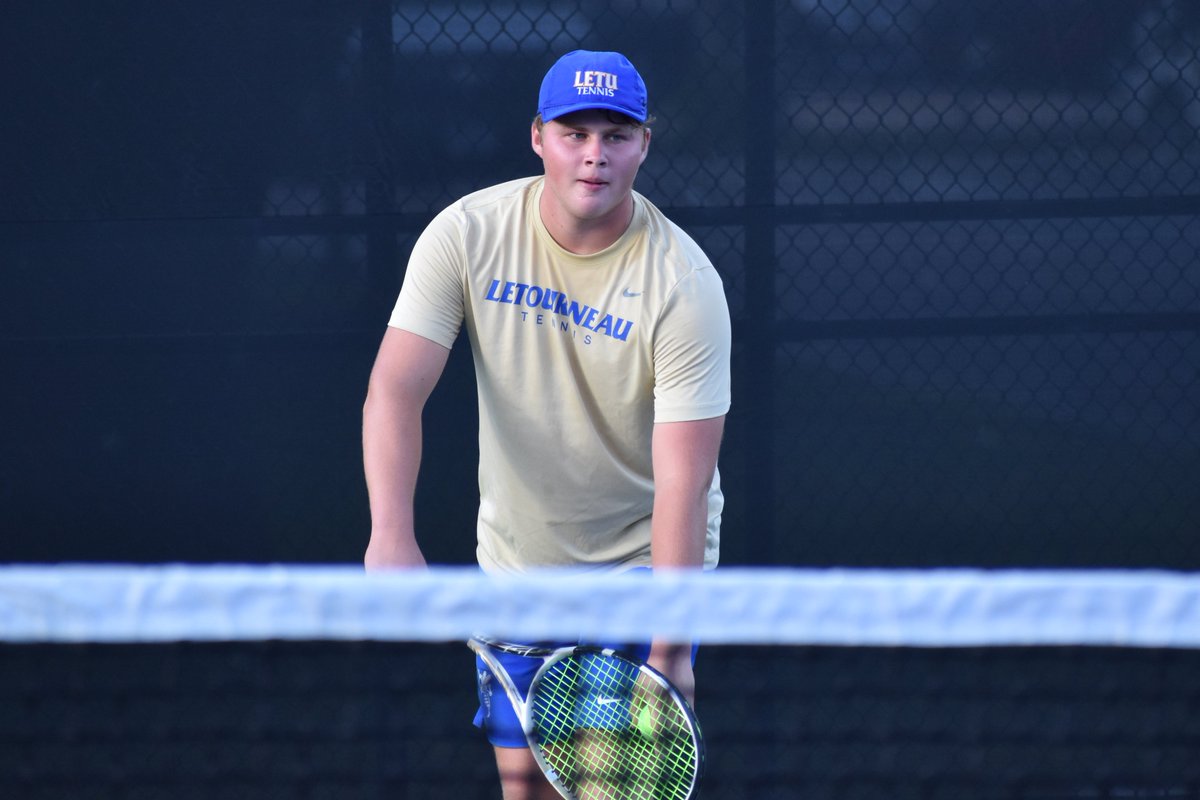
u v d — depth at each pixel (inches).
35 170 471.2
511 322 317.1
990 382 489.7
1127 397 492.1
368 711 432.5
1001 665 431.2
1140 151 478.3
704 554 317.7
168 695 420.8
